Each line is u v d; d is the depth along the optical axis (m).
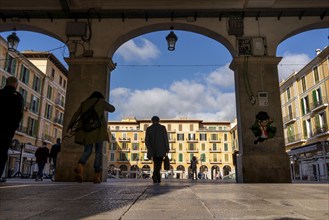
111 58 9.44
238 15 9.62
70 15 9.66
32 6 9.80
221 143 76.12
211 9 9.59
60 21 9.80
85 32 9.55
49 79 39.81
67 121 8.93
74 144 8.70
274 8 9.51
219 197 3.12
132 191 3.71
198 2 9.70
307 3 9.60
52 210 2.24
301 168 32.47
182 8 9.70
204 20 9.70
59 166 8.53
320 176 25.61
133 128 79.31
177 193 3.49
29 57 39.28
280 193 3.64
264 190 4.05
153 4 9.72
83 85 9.17
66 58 9.32
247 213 2.16
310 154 30.41
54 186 4.51
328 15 9.63
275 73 9.23
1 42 28.92
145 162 75.25
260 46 9.40
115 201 2.75
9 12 9.62
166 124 77.94
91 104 6.43
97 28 9.69
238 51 9.39
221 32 9.59
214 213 2.15
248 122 8.85
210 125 81.75
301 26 9.60
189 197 3.10
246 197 3.16
